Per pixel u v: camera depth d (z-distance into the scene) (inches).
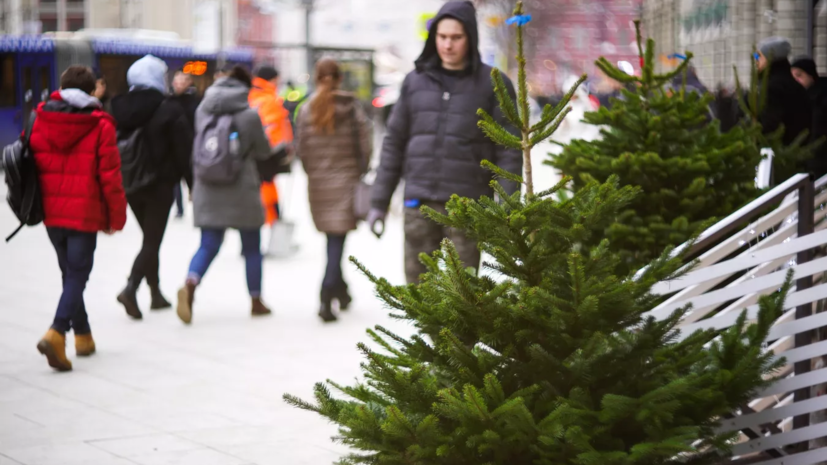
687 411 364.2
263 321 871.7
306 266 1180.5
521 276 358.3
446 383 368.8
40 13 4471.0
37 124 693.9
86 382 668.7
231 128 848.9
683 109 557.0
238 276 1104.2
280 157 1222.9
